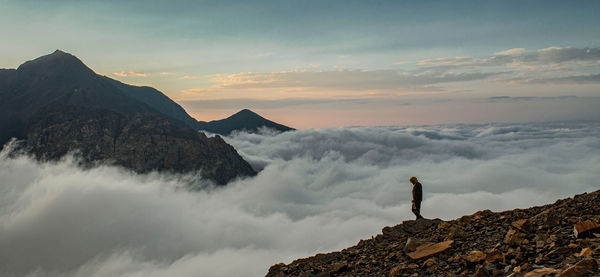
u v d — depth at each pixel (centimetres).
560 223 920
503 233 1025
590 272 556
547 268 641
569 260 668
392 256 1134
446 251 1006
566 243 762
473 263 839
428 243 1117
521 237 884
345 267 1167
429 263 945
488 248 927
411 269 959
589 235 762
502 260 799
